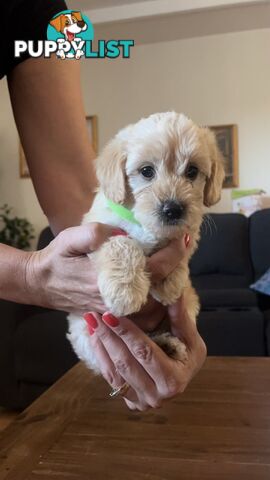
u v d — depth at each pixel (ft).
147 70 4.23
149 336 1.00
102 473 0.82
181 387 0.95
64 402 1.15
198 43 4.13
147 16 3.70
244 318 2.57
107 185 0.99
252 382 1.24
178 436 0.95
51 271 0.90
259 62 4.02
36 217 4.44
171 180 0.96
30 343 2.64
